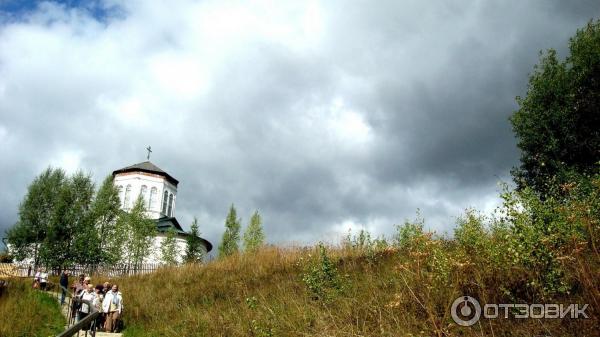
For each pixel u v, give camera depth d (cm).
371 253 1625
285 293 1482
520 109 2050
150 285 2395
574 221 776
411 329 874
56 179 4444
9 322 1734
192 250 4572
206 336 1348
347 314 1105
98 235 4134
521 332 763
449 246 1032
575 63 1944
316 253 1961
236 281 2019
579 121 1883
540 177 1798
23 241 4175
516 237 789
